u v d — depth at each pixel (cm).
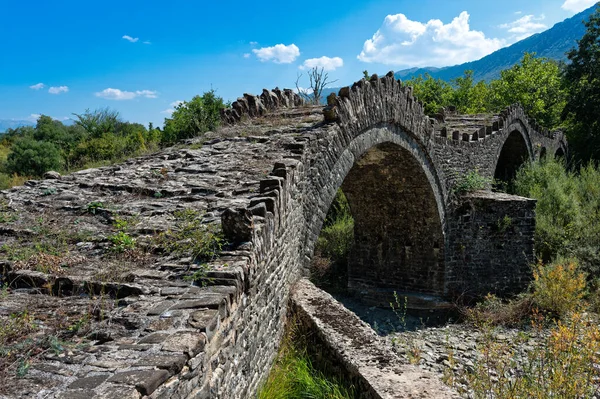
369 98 1039
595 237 1580
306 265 818
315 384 538
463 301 1509
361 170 1419
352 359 527
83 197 689
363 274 1662
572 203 1773
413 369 505
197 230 507
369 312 1550
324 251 1883
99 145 2114
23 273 421
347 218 2047
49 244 501
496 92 4044
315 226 851
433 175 1445
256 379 475
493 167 1959
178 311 342
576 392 534
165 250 479
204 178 753
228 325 374
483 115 2452
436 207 1466
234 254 448
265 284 520
